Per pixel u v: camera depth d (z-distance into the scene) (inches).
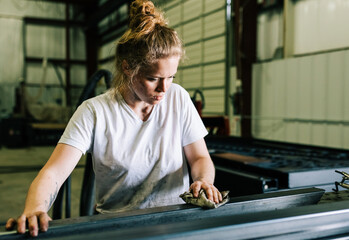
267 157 58.6
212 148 72.4
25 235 22.6
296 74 181.9
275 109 197.2
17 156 252.7
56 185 32.0
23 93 325.4
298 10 193.6
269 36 213.9
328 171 46.8
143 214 24.9
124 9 371.6
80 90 446.0
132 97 36.9
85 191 60.7
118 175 39.3
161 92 33.0
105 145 37.8
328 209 25.0
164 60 30.7
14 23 411.8
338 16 170.2
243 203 28.3
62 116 325.1
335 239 25.1
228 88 210.7
